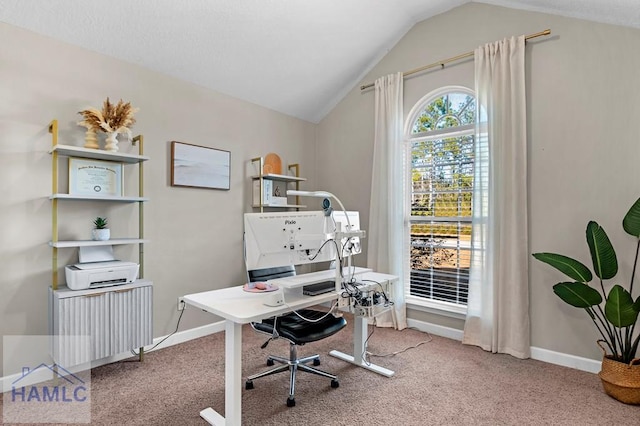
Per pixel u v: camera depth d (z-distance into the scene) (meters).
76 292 2.35
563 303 2.82
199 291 3.44
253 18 2.93
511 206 3.01
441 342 3.32
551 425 2.01
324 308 4.48
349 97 4.38
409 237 3.87
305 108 4.42
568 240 2.82
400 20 3.62
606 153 2.66
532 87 2.99
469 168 3.45
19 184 2.41
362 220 4.23
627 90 2.58
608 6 2.43
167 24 2.72
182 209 3.32
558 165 2.86
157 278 3.14
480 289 3.19
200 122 3.46
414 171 3.85
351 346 3.19
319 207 4.75
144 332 2.68
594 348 2.69
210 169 3.52
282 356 2.94
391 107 3.82
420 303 3.67
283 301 2.03
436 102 3.70
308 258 2.24
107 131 2.63
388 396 2.32
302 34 3.28
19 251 2.42
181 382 2.48
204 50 3.08
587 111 2.74
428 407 2.19
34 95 2.47
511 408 2.18
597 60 2.70
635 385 2.18
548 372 2.68
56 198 2.45
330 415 2.09
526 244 2.96
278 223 2.10
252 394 2.33
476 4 3.33
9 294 2.38
